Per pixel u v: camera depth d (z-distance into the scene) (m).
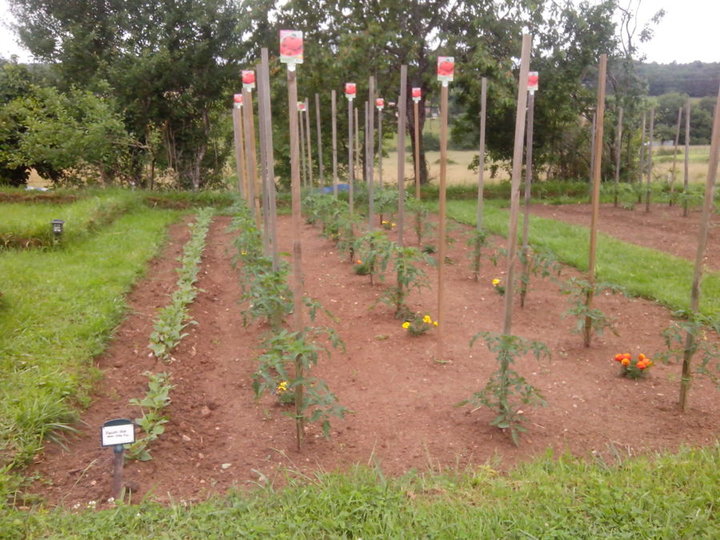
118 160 16.73
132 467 3.73
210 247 10.65
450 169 22.75
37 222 9.10
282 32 3.66
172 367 5.24
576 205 15.49
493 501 3.22
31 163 15.08
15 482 3.39
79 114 15.73
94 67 16.48
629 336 6.00
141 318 6.44
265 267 6.07
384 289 7.60
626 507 3.07
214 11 16.25
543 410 4.51
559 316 6.59
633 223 12.30
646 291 7.17
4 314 5.85
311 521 3.04
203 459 3.90
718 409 4.50
